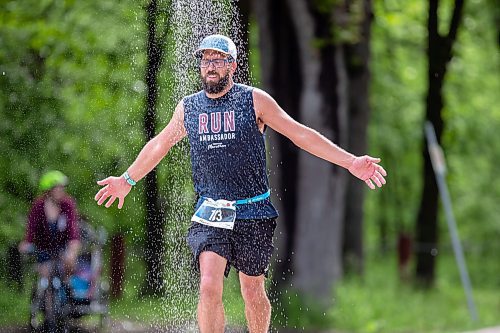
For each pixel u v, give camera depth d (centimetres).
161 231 2062
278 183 3444
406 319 3394
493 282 6175
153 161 1421
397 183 8031
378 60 5747
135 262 3297
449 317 3534
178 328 1723
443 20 5078
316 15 3319
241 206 1377
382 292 3928
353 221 4575
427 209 4750
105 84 3431
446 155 6206
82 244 2592
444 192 3675
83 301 2533
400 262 4688
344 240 4575
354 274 4159
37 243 2494
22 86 3653
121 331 2586
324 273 3412
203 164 1375
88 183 3484
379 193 8212
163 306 1848
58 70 3638
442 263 7094
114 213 3400
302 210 3422
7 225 3341
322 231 3416
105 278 3234
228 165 1366
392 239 8525
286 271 3428
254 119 1363
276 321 3167
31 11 3697
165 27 1881
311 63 3338
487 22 5244
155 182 2252
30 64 3694
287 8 3334
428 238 4756
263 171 1386
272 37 3375
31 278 2755
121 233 3359
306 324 3188
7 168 3550
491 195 8075
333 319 3222
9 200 3491
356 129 4122
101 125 3459
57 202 2500
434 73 4472
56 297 2502
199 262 1369
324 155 1377
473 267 6756
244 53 1688
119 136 3300
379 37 5503
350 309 3341
